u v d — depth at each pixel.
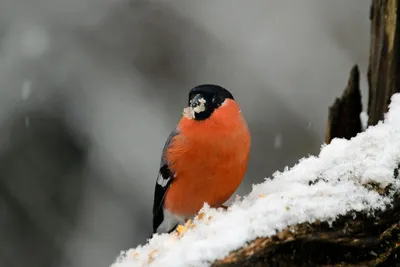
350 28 13.56
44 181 12.91
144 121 12.97
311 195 4.97
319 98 13.25
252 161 13.16
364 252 4.82
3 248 12.63
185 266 4.75
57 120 13.08
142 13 13.65
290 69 13.43
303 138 13.16
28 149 13.01
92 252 12.56
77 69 13.25
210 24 13.59
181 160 6.30
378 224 4.82
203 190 6.38
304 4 13.75
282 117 13.30
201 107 6.15
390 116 5.86
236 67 13.51
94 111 13.05
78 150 13.05
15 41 13.29
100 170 12.84
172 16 13.64
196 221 5.52
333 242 4.77
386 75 6.89
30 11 13.49
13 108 13.02
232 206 5.51
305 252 4.76
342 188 5.01
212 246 4.75
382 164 5.10
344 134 7.48
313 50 13.48
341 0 13.65
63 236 12.84
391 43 6.78
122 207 12.72
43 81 13.12
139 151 12.77
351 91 7.38
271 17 13.70
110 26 13.60
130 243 12.62
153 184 12.66
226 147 6.14
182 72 13.53
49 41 13.34
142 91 13.27
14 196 12.91
